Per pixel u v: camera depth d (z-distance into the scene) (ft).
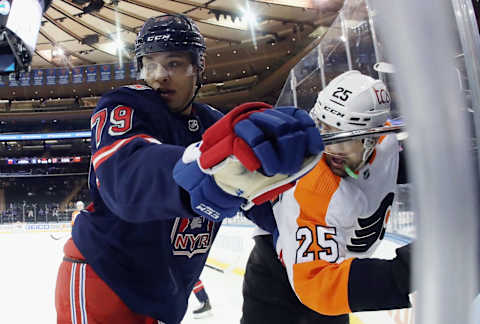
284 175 1.56
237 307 13.78
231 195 1.69
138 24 56.70
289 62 57.67
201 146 1.58
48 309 14.92
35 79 69.92
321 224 3.46
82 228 3.64
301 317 4.29
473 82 1.39
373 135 2.05
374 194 3.78
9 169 75.82
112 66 68.69
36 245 32.68
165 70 3.45
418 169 0.80
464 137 0.80
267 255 4.45
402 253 2.64
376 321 8.02
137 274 3.43
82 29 58.65
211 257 22.15
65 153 78.59
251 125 1.40
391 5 0.80
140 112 3.03
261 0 48.06
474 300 0.82
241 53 62.08
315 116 3.87
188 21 3.60
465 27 1.42
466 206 0.79
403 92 0.81
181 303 3.68
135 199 2.09
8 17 20.02
